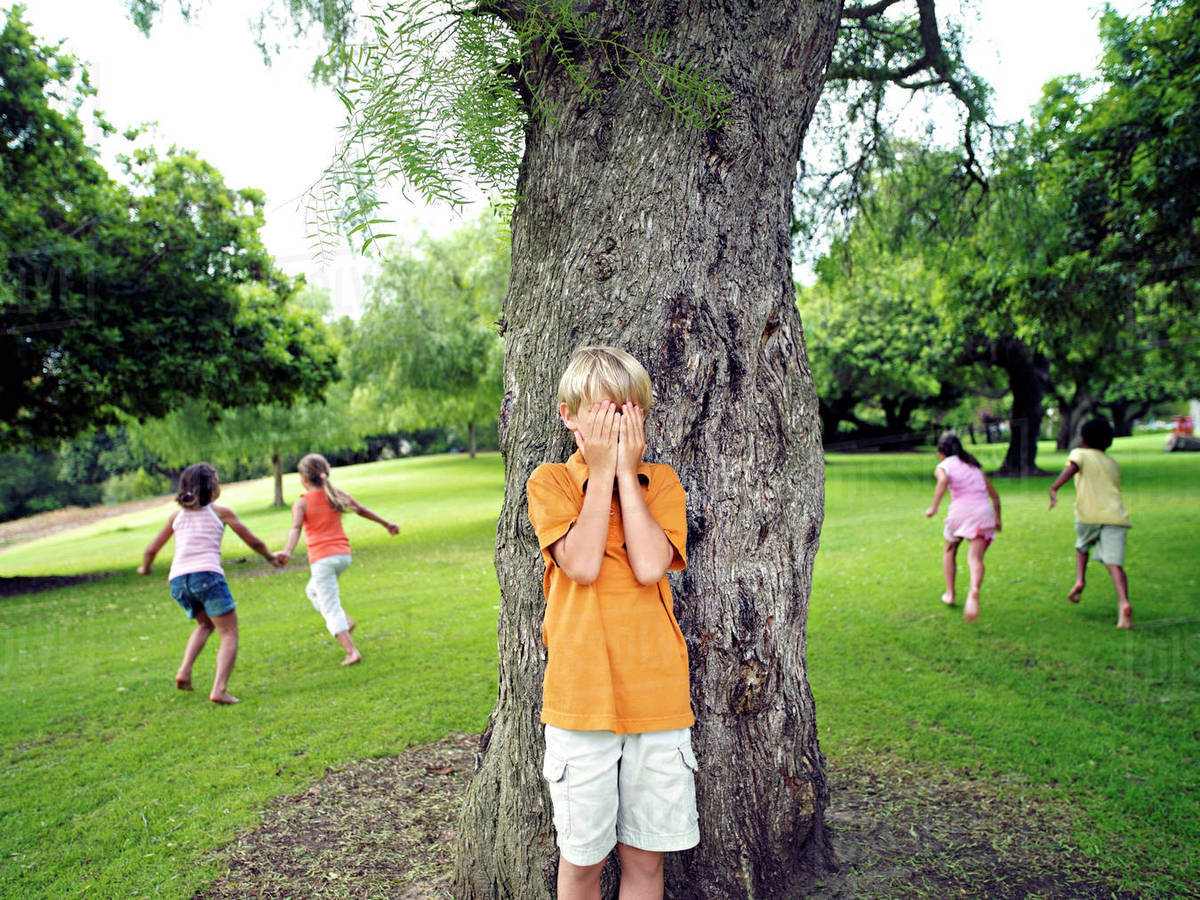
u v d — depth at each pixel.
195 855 3.07
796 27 2.44
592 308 2.32
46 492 37.41
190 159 12.43
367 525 17.78
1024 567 8.68
